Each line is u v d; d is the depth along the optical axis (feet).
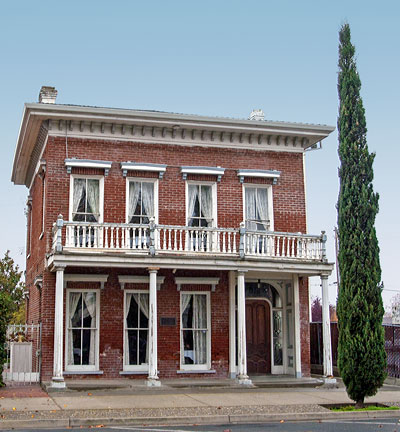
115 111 64.23
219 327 67.00
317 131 71.26
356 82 52.85
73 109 63.41
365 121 52.42
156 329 59.93
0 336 59.36
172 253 61.93
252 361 69.36
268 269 63.57
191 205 68.54
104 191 65.26
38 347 63.57
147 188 67.26
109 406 47.06
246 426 41.39
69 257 58.18
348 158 51.65
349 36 53.83
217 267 62.03
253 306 70.49
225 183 69.36
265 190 71.36
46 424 40.47
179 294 66.28
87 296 63.87
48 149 64.28
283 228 70.54
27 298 84.33
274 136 71.26
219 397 53.26
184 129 68.03
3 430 39.09
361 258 50.26
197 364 66.18
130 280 64.44
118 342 63.72
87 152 65.46
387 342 70.90
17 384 61.26
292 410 46.70
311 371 80.02
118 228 63.05
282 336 70.44
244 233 63.57
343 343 50.31
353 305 49.55
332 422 43.68
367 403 51.29
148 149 67.46
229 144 70.13
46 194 63.77
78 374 61.77
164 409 46.01
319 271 65.41
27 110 63.26
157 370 63.62
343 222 51.31
